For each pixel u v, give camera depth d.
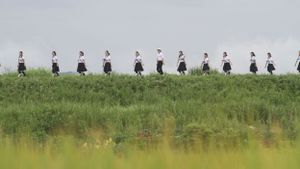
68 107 94.50
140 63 131.50
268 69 137.50
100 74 131.12
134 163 18.52
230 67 137.25
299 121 21.70
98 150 19.48
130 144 23.66
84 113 91.06
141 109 96.00
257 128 25.30
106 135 27.52
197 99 113.44
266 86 121.75
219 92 117.19
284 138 22.17
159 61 131.38
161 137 23.28
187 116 87.56
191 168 18.38
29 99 111.75
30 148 20.73
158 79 124.06
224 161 18.91
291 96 117.19
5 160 18.52
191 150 20.55
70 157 18.30
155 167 18.22
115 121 86.44
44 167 18.11
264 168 17.61
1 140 23.92
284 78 125.56
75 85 118.75
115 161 18.42
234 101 106.31
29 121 88.88
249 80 124.62
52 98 112.31
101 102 112.00
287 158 17.94
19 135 31.25
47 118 90.62
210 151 20.30
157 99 114.38
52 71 132.88
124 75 127.56
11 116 91.81
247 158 18.45
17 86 116.56
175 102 104.00
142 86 120.00
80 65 132.62
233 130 27.72
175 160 18.75
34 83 118.25
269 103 104.81
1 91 114.00
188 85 121.25
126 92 116.56
